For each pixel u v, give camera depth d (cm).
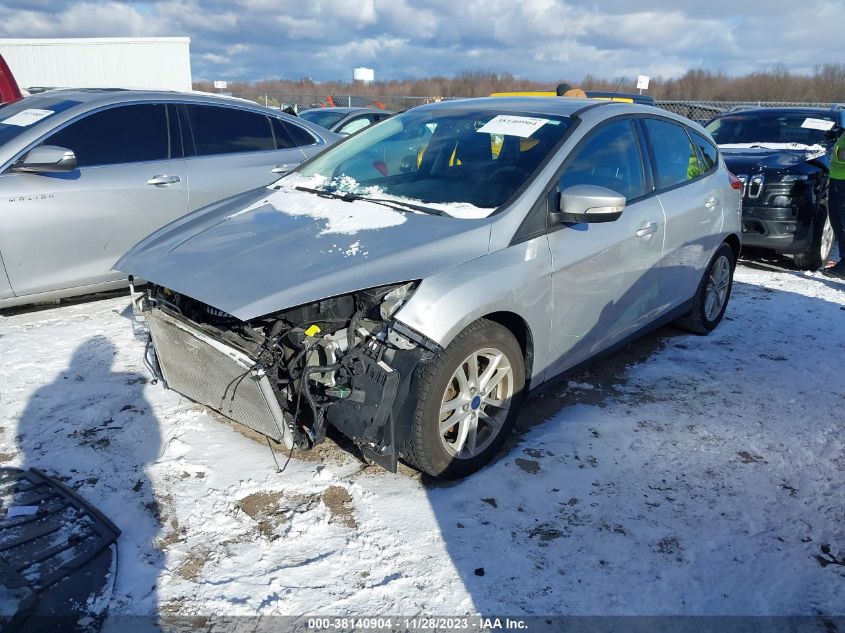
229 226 339
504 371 321
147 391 383
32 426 343
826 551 278
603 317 381
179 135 543
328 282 272
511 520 287
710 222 470
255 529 275
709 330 520
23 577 242
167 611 232
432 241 299
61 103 511
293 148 618
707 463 337
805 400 410
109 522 272
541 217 332
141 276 306
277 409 285
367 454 288
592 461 334
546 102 414
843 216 647
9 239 452
